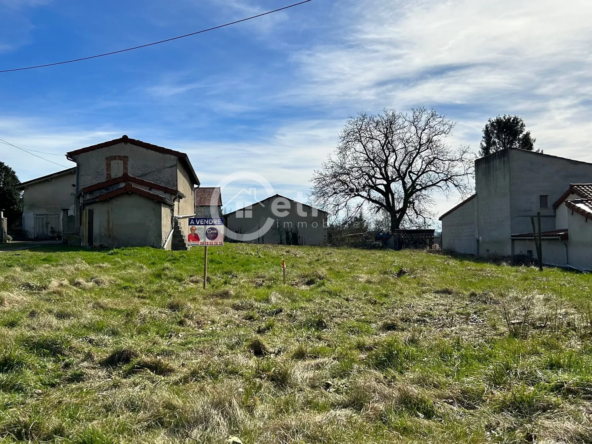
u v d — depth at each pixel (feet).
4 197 127.85
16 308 28.25
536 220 90.07
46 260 50.29
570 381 15.85
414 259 82.84
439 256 98.27
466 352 20.59
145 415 14.83
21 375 17.81
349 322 28.45
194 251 71.46
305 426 13.62
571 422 13.39
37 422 13.84
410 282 47.44
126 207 69.97
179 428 13.84
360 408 15.42
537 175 91.15
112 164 87.51
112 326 25.23
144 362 19.63
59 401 15.90
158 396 15.94
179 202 90.07
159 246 70.23
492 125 174.60
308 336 25.35
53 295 32.83
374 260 76.33
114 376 18.52
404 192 146.61
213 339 24.39
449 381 17.38
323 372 18.76
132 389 17.01
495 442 12.95
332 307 32.94
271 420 14.32
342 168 143.33
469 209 111.04
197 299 34.58
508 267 69.15
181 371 19.34
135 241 69.92
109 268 47.44
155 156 88.07
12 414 14.60
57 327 24.67
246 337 24.59
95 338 23.16
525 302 32.71
